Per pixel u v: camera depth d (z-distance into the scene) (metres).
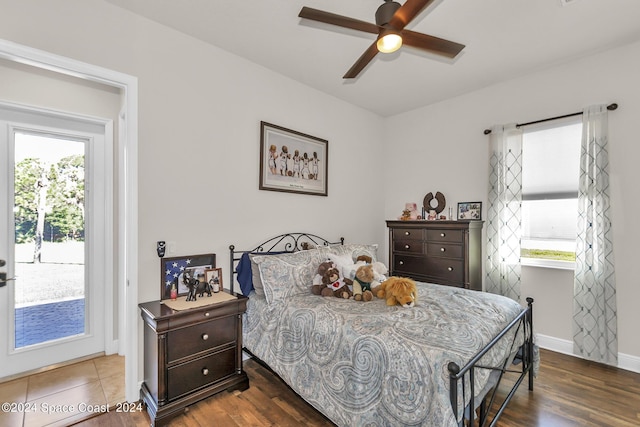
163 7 2.10
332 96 3.66
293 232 3.23
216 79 2.60
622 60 2.62
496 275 3.22
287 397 2.18
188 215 2.42
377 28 1.66
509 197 3.18
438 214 3.78
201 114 2.50
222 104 2.64
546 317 3.01
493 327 1.79
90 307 2.75
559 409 2.02
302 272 2.51
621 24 2.28
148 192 2.21
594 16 2.18
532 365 2.25
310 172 3.39
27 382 2.32
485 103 3.44
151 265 2.22
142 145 2.18
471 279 3.10
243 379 2.27
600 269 2.64
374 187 4.26
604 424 1.87
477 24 2.28
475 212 3.47
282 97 3.11
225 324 2.20
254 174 2.88
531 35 2.43
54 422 1.90
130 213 2.13
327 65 2.92
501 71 3.05
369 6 2.09
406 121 4.19
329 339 1.80
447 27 2.31
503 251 3.18
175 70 2.35
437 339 1.55
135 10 2.13
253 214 2.87
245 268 2.61
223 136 2.64
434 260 3.30
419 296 2.35
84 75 1.97
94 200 2.76
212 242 2.57
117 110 2.81
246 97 2.81
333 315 1.92
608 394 2.19
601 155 2.66
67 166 2.65
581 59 2.82
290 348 2.03
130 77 2.13
